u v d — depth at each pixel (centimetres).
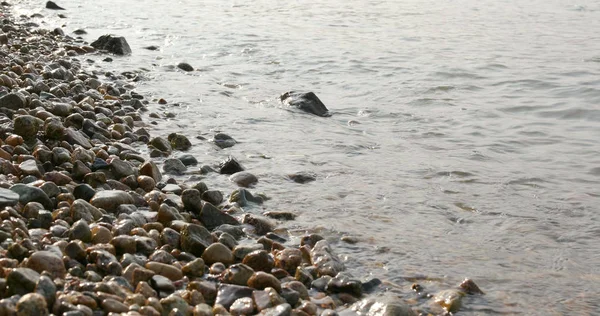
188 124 1053
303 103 1191
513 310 556
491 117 1193
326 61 1620
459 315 546
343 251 650
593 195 820
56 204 643
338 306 548
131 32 1928
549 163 947
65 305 438
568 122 1173
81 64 1442
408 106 1256
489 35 2058
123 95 1156
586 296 582
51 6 2333
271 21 2200
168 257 568
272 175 845
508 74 1527
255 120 1105
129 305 468
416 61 1648
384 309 523
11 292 446
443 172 888
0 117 855
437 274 611
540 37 2034
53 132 807
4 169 686
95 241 575
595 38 2019
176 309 471
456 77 1487
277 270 577
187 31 1964
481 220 739
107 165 757
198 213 693
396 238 683
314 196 784
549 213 762
